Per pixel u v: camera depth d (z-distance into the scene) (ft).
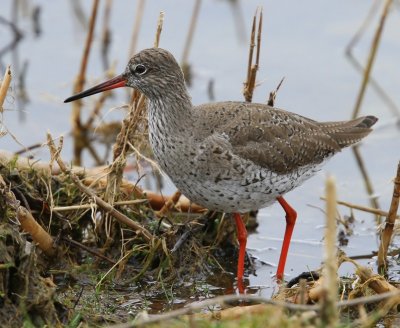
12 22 78.64
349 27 77.20
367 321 34.63
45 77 71.31
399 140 64.75
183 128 42.63
